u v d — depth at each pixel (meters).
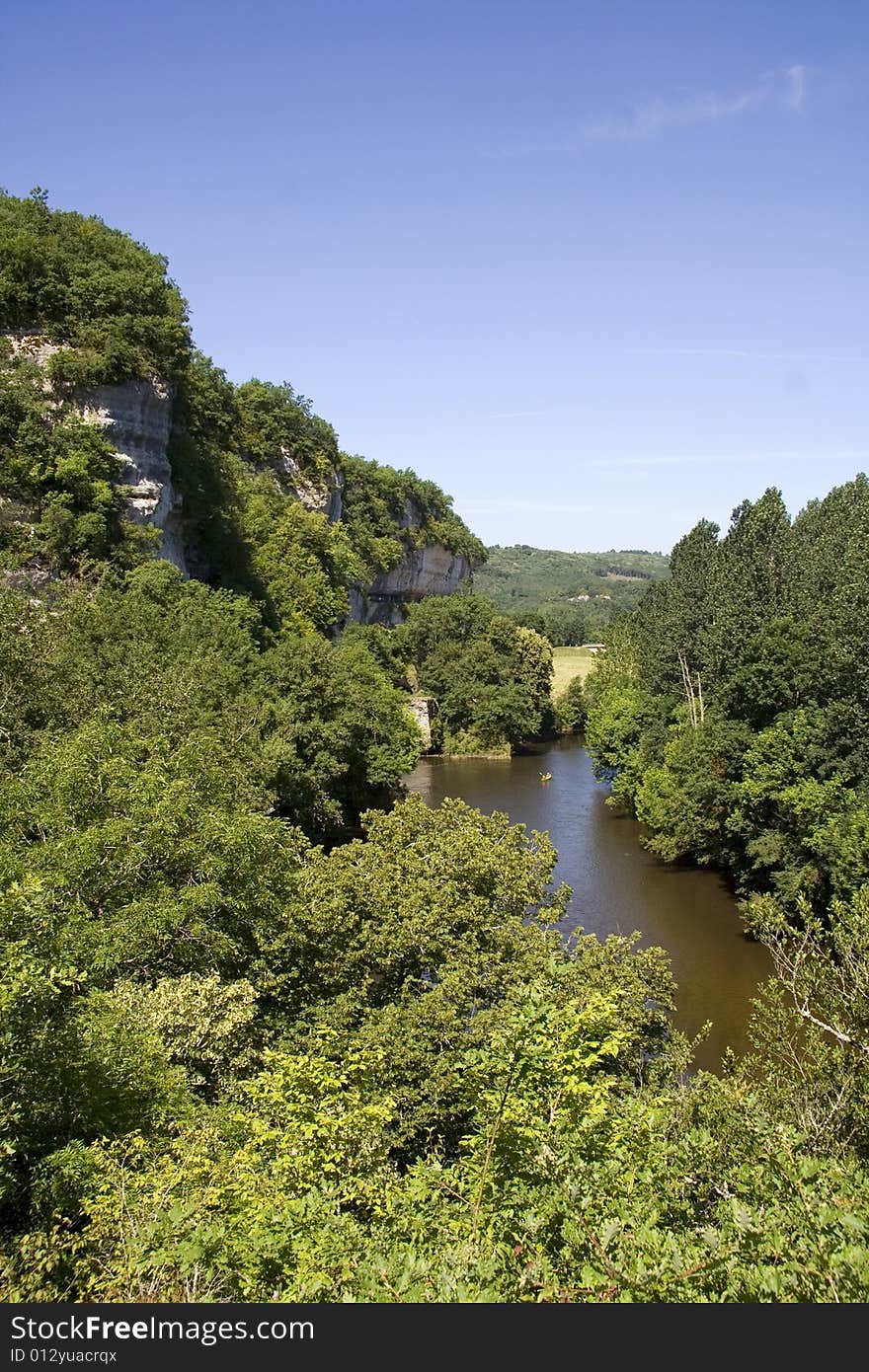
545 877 25.81
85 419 46.31
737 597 47.00
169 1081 12.28
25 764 22.22
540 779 75.88
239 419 84.31
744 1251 6.27
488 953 19.88
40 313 47.06
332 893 20.11
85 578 41.62
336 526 94.06
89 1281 7.90
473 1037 16.28
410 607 111.75
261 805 27.78
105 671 30.22
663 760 53.78
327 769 41.88
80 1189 9.62
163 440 51.44
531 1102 7.93
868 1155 10.27
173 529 55.38
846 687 34.91
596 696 79.94
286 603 69.88
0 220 47.78
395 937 19.16
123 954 15.78
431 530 129.00
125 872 17.22
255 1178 8.72
